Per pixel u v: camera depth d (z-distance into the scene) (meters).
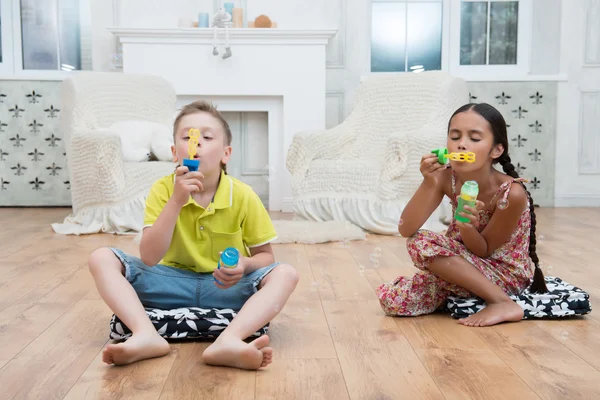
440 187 1.71
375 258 2.58
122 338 1.43
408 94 3.62
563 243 2.94
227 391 1.18
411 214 1.66
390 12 4.54
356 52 4.44
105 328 1.59
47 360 1.35
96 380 1.23
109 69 4.40
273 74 4.18
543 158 4.47
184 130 1.43
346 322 1.66
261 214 1.55
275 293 1.39
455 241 1.70
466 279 1.64
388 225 3.22
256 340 1.29
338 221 3.32
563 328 1.59
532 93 4.43
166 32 4.08
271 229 1.56
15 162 4.42
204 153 1.42
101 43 4.38
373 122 3.69
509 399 1.14
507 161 1.65
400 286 1.72
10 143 4.41
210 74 4.16
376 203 3.31
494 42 4.55
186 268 1.55
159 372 1.27
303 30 4.11
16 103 4.38
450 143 1.59
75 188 3.42
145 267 1.48
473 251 1.69
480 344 1.46
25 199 4.45
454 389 1.19
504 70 4.54
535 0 4.49
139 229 3.25
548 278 1.88
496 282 1.70
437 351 1.42
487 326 1.60
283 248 2.83
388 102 3.67
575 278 2.20
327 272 2.31
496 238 1.66
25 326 1.61
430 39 4.56
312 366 1.32
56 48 4.52
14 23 4.48
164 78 3.87
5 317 1.70
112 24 4.37
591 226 3.51
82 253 2.66
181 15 4.39
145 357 1.33
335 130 3.67
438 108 3.46
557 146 4.47
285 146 4.23
